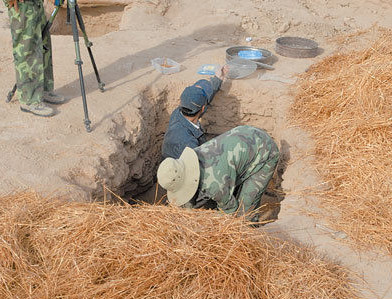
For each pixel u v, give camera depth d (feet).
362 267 9.93
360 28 26.17
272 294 8.89
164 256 9.12
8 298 8.54
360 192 12.23
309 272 9.37
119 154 14.89
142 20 26.13
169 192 11.03
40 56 14.67
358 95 15.38
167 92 18.86
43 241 9.82
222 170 11.39
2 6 27.30
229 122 19.29
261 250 9.70
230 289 8.72
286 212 11.85
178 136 14.74
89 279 8.76
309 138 15.37
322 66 19.95
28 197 11.35
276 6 27.32
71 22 14.19
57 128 14.88
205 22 25.75
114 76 19.06
